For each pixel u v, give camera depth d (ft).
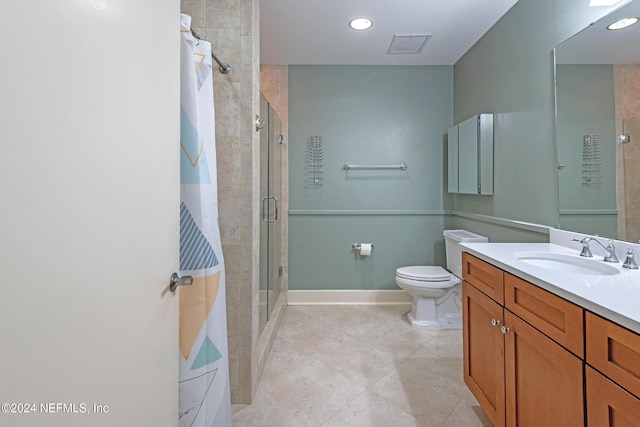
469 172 8.41
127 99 2.08
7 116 1.24
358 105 10.32
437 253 10.46
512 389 3.87
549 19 5.79
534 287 3.43
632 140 4.26
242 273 5.41
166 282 2.68
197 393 3.70
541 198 6.03
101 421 1.80
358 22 7.76
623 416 2.33
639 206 4.15
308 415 5.10
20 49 1.29
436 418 5.03
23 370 1.31
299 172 10.36
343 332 8.25
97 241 1.78
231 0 5.29
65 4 1.52
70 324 1.57
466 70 9.40
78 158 1.63
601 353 2.53
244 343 5.41
